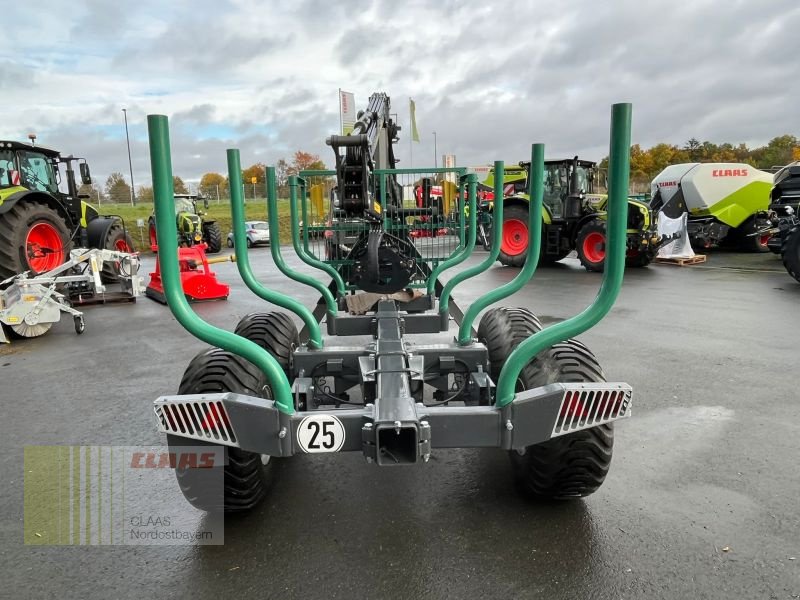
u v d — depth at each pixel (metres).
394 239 4.10
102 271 11.48
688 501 2.84
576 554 2.44
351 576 2.34
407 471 3.24
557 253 13.34
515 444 2.30
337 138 3.15
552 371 2.56
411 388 2.86
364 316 4.12
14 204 8.25
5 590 2.31
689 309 7.84
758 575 2.29
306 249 4.65
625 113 1.90
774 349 5.66
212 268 15.84
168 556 2.51
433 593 2.22
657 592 2.20
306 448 2.31
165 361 5.88
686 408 4.07
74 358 6.07
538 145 2.93
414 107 6.64
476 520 2.72
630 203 12.12
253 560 2.46
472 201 4.52
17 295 6.79
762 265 12.61
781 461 3.25
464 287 10.70
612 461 3.27
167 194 1.98
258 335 3.53
